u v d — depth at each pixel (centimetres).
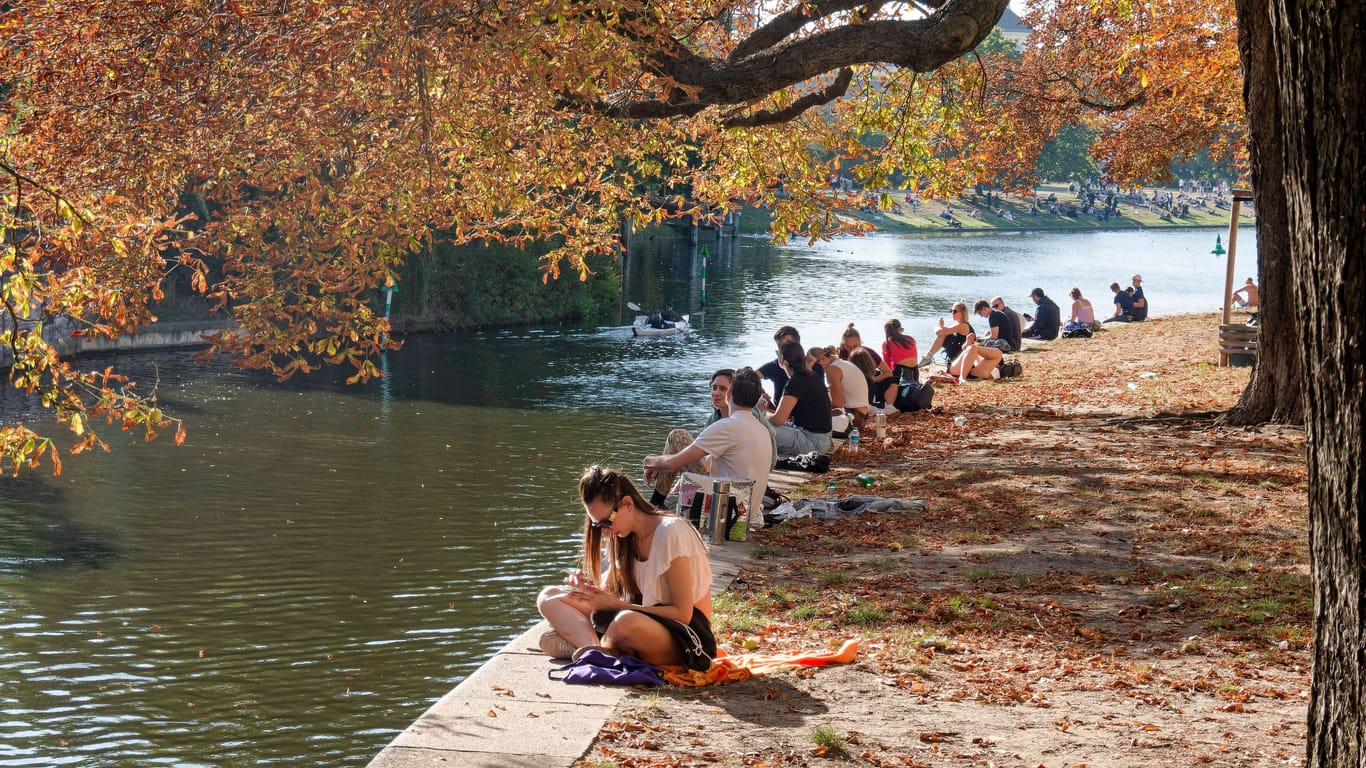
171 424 2697
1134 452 1689
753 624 891
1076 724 663
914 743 625
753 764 584
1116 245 11494
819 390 1602
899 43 1261
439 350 4094
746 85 1307
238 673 1275
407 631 1412
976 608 936
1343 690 393
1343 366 376
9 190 1053
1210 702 708
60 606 1473
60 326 3497
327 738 1121
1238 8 1775
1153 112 3297
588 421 2852
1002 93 3281
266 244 1289
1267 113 1781
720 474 1222
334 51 1256
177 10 1156
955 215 14738
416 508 2000
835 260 8556
